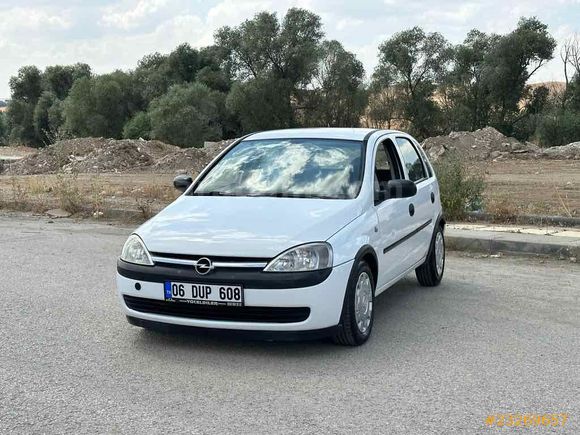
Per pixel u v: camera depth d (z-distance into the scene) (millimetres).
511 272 8328
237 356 5082
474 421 3916
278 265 4773
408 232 6520
